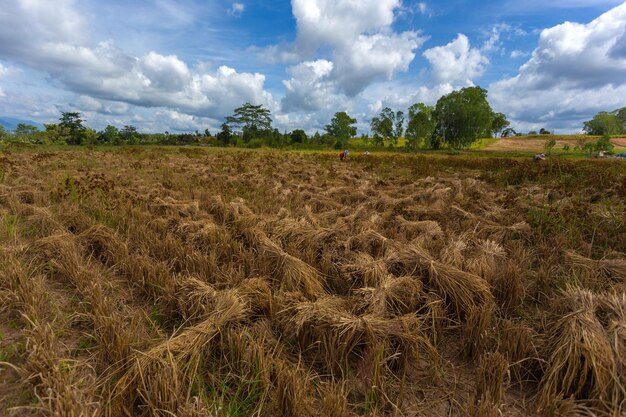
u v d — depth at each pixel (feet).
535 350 8.74
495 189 33.86
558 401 7.26
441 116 205.36
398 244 14.62
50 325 9.42
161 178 36.42
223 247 15.17
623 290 11.07
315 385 8.34
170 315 10.85
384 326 9.09
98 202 22.04
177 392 7.09
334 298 10.75
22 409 6.97
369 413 7.52
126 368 8.00
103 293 11.42
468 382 8.72
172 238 15.62
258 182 34.22
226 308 9.89
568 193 25.58
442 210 22.47
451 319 10.59
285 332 9.82
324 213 21.13
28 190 24.11
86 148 90.99
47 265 12.98
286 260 12.82
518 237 17.89
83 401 6.81
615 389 7.13
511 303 11.55
